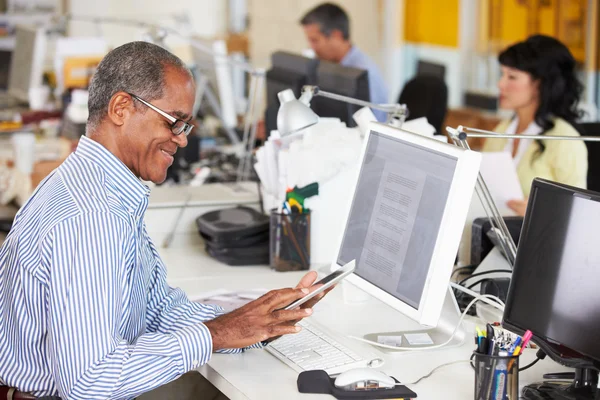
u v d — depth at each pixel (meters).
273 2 7.90
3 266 1.80
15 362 1.77
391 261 1.92
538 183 1.74
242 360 1.94
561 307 1.66
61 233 1.63
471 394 1.73
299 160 2.63
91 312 1.62
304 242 2.65
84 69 5.79
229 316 1.83
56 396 1.77
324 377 1.75
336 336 2.03
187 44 5.58
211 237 2.80
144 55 1.76
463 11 6.31
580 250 1.63
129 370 1.66
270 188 2.83
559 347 1.66
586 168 3.46
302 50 7.57
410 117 4.65
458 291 2.26
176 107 1.78
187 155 4.26
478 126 6.11
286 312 1.83
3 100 6.04
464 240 2.52
